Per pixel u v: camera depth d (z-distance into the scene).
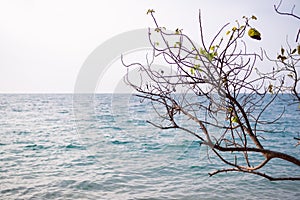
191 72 2.11
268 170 13.56
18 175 13.04
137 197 10.36
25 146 20.50
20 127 30.98
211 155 15.02
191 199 10.15
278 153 1.95
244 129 2.26
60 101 101.62
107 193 10.80
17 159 16.39
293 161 1.90
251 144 19.16
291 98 2.33
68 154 17.70
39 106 71.31
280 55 2.20
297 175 12.79
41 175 13.05
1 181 12.08
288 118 29.09
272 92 2.31
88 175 12.86
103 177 12.46
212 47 2.10
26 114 47.34
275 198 10.33
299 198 10.30
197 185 11.32
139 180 11.92
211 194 10.61
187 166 12.83
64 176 12.87
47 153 18.06
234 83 2.13
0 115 45.00
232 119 2.31
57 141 22.36
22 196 10.44
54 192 10.87
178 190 10.91
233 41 2.06
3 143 21.72
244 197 10.35
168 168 12.83
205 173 12.44
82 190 11.10
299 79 2.21
